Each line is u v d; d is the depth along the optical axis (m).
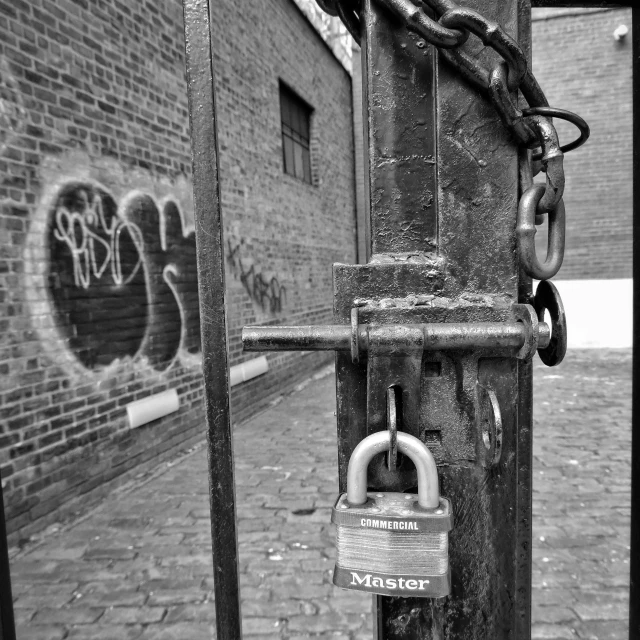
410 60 0.70
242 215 5.66
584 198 8.44
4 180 2.89
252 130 5.93
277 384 6.59
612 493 3.38
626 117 8.19
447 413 0.71
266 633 2.18
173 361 4.41
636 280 0.91
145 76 4.10
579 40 8.24
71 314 3.35
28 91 3.04
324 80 8.55
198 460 4.28
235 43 5.51
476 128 0.70
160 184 4.27
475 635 0.76
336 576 0.71
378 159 0.72
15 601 2.43
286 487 3.65
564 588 2.40
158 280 4.23
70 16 3.35
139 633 2.21
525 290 0.78
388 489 0.74
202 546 2.90
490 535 0.74
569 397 5.84
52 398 3.21
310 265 7.83
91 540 2.99
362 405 0.74
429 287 0.72
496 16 0.68
